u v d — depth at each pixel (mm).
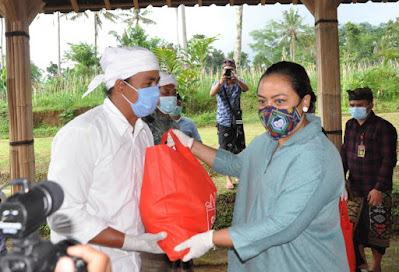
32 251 776
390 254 4613
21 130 4961
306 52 55906
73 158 1745
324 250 1794
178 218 1893
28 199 781
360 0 5699
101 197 1866
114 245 1798
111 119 1943
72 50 28094
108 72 1948
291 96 1778
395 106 14445
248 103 14648
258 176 1907
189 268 2709
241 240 1701
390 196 3863
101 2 5605
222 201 6148
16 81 4938
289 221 1680
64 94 17297
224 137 6879
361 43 45344
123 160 1923
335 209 1824
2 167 9094
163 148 1954
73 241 904
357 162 3939
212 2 5691
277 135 1833
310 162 1719
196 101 14883
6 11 4805
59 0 5508
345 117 12508
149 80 1958
